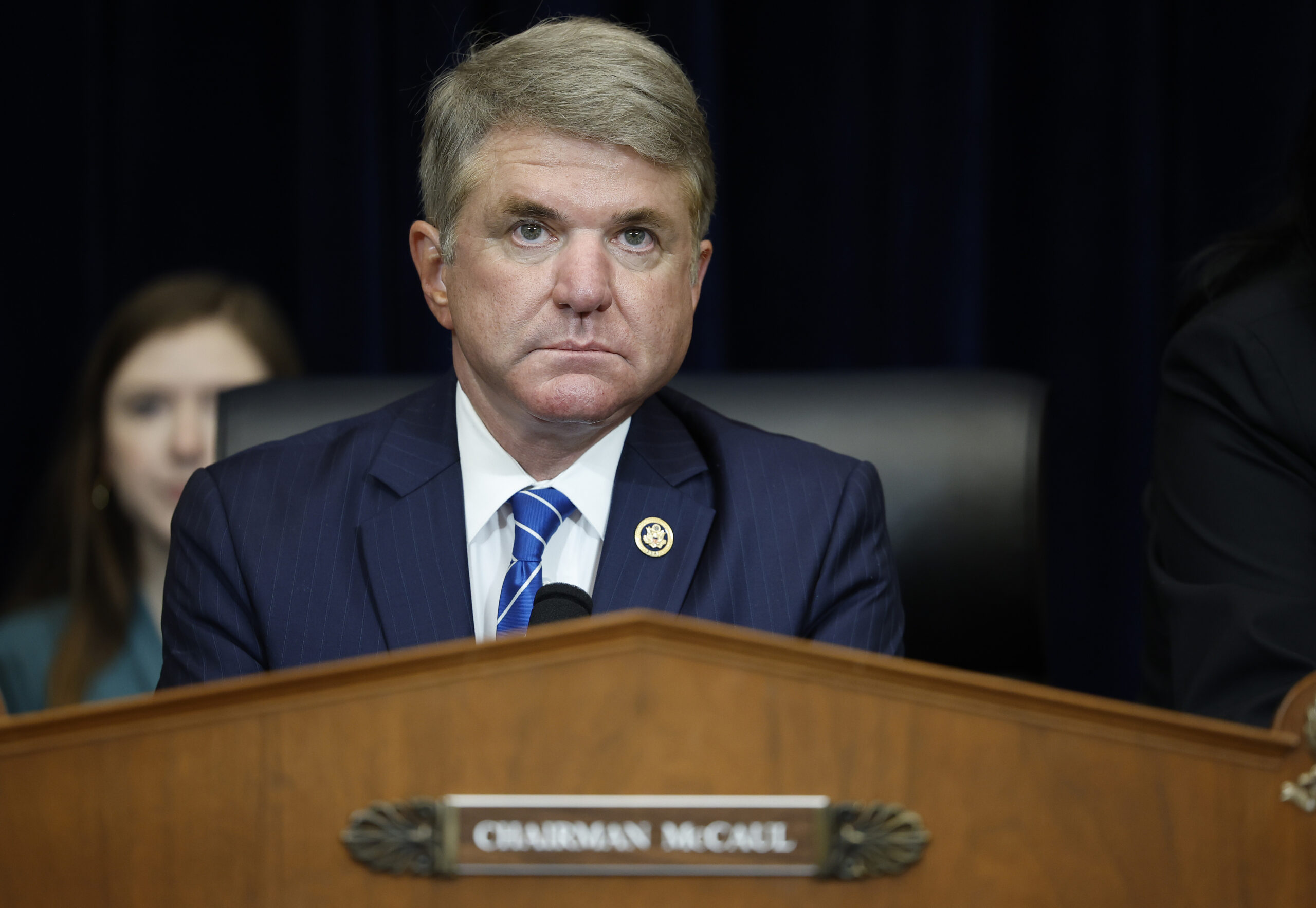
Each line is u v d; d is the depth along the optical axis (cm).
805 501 506
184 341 893
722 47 1015
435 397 533
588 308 430
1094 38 1038
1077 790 263
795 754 259
